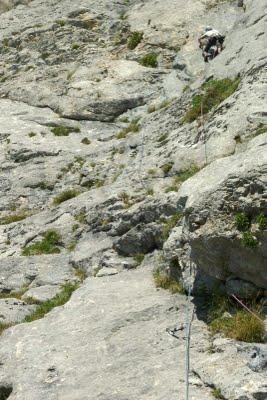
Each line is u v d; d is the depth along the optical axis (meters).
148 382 9.90
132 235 15.83
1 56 35.91
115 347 11.20
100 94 28.80
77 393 10.04
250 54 22.05
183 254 13.19
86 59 32.66
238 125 17.72
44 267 17.16
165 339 11.15
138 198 17.94
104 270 15.35
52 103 29.91
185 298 12.57
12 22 39.62
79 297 13.72
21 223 20.41
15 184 23.92
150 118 24.66
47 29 35.72
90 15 36.03
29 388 10.51
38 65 33.72
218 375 9.50
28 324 12.93
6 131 27.64
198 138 19.08
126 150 23.14
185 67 28.41
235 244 11.11
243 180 11.25
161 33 32.59
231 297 11.62
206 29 27.19
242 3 31.64
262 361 9.38
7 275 17.14
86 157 24.19
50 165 24.31
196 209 11.80
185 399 9.17
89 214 18.62
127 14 35.91
